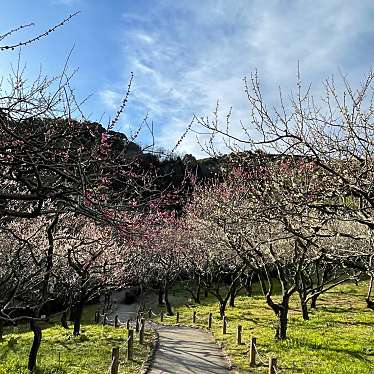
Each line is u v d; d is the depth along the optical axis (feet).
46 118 21.57
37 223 61.05
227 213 41.24
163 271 136.46
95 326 91.66
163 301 146.51
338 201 27.73
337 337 64.90
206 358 60.59
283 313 65.62
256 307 110.63
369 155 23.65
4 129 17.52
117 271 91.56
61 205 21.90
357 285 131.13
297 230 29.81
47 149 19.25
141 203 23.67
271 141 24.39
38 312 49.49
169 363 57.62
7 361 54.80
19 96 20.18
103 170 22.75
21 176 21.07
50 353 60.39
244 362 55.06
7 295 36.63
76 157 20.48
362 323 77.20
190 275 150.10
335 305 101.40
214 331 81.41
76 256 79.10
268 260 68.80
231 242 64.69
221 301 99.40
